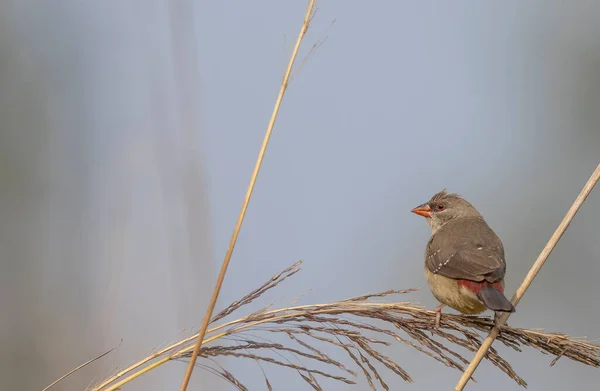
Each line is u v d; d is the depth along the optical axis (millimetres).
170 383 10141
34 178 12859
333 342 7277
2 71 13688
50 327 11523
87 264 11992
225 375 7379
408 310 7832
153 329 10344
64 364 11117
